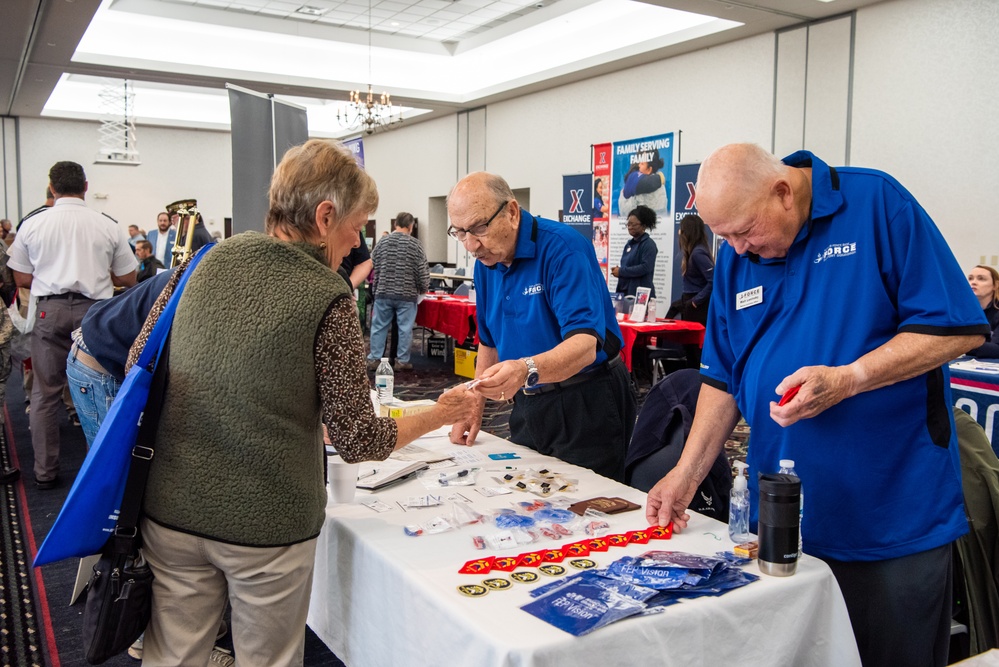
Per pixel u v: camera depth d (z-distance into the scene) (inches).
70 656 94.0
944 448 58.8
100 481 51.8
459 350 298.7
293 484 53.1
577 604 48.7
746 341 66.0
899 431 58.3
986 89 245.4
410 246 305.6
